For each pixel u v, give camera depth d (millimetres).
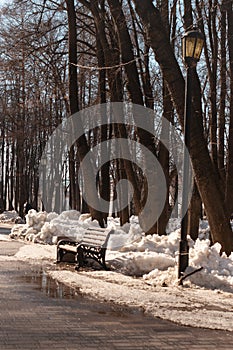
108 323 7828
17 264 14891
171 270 11828
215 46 19297
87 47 27109
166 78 13273
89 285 10977
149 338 7059
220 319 8156
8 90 36500
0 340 6766
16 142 44875
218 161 20328
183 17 16688
